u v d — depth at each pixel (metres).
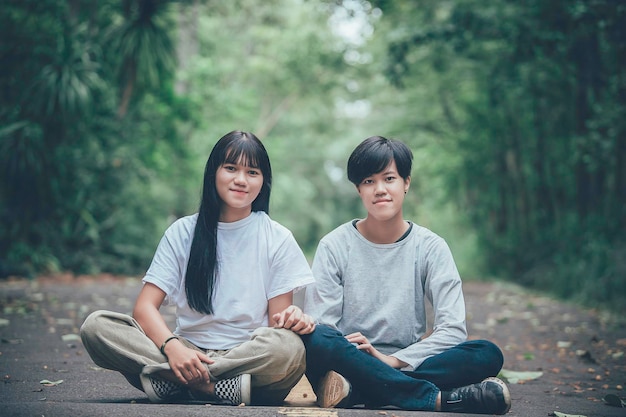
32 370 4.23
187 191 16.94
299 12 23.34
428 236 3.46
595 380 4.53
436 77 16.47
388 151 3.31
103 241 14.23
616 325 7.87
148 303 3.23
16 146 11.99
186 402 3.21
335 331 3.16
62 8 12.89
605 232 10.91
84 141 13.41
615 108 10.16
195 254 3.26
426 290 3.43
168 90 15.40
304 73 24.44
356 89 23.19
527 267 14.62
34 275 12.10
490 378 3.05
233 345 3.25
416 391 3.07
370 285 3.41
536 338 6.71
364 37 17.86
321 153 34.34
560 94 12.40
